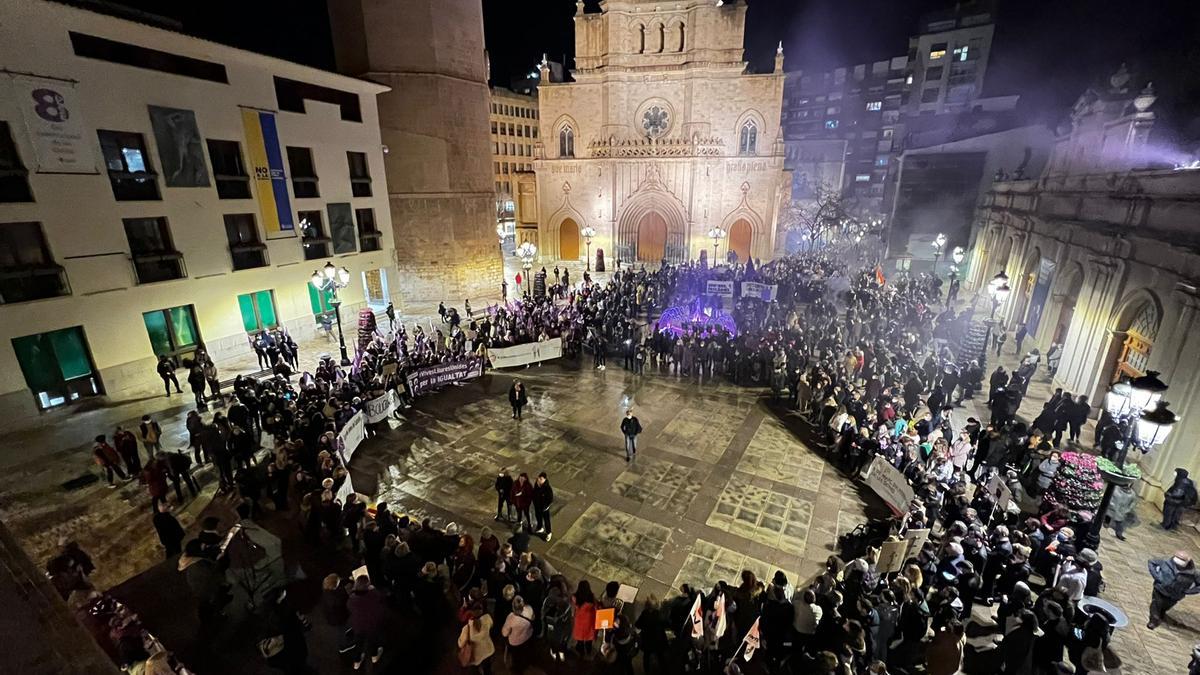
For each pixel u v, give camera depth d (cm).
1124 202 1633
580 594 837
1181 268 1270
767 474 1433
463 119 3244
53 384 1664
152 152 1827
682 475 1429
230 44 1984
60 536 1139
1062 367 1877
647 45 4316
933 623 888
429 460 1495
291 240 2345
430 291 3328
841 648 729
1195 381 1168
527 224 5669
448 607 968
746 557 1129
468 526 1222
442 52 3059
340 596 846
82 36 1639
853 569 902
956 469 1277
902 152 4134
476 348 2144
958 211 3909
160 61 1847
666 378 2098
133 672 710
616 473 1438
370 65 2948
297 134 2341
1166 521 1148
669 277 3391
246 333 2206
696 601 812
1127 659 865
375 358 1869
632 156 4466
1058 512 1055
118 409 1716
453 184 3262
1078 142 2333
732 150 4338
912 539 979
